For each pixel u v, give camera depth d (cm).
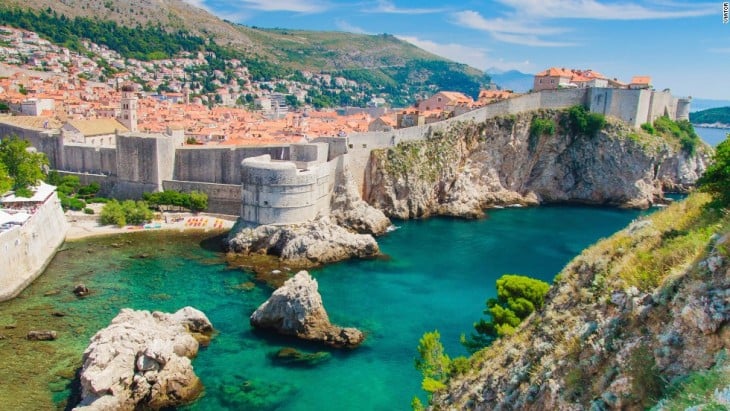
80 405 3916
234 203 9900
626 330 1812
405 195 11225
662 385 1554
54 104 15525
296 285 5450
